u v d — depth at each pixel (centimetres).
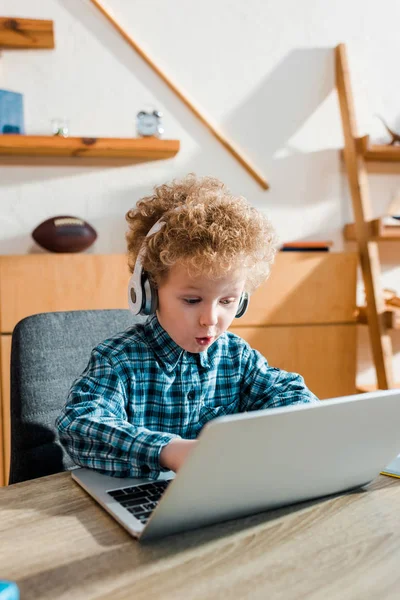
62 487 71
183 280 83
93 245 216
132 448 73
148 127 208
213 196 90
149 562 53
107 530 59
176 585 49
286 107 233
